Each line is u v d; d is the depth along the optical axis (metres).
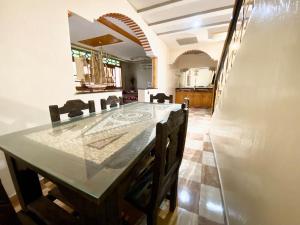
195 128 3.75
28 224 0.85
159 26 4.11
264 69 0.83
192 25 4.05
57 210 0.96
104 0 2.48
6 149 0.85
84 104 1.72
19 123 1.57
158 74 5.13
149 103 2.56
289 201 0.52
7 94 1.46
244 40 1.30
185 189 1.62
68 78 2.03
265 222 0.65
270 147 0.67
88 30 4.14
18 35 1.50
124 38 4.86
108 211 0.65
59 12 1.84
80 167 0.66
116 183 0.59
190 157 2.28
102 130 1.13
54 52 1.83
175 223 1.24
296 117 0.51
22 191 0.99
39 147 0.86
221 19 3.74
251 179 0.85
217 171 1.92
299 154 0.48
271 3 0.81
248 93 1.06
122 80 8.61
